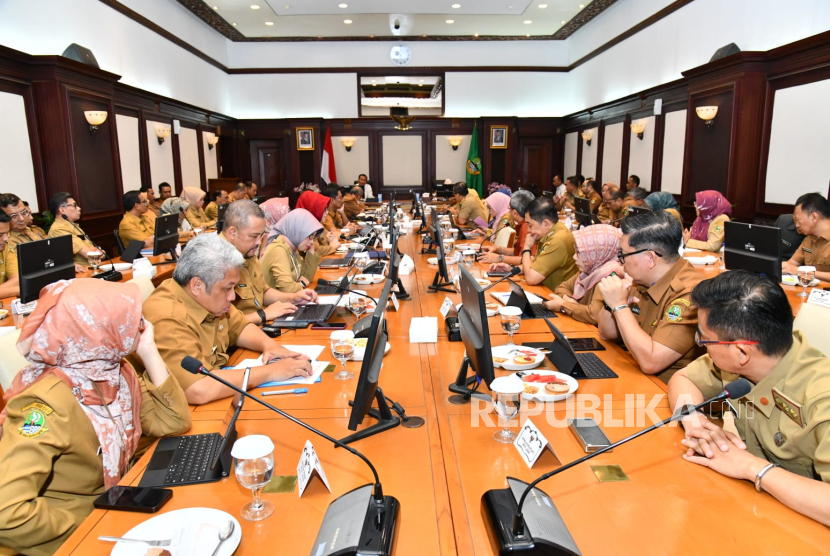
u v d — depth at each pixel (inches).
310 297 107.7
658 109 282.4
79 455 50.4
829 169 186.7
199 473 48.0
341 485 46.2
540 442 48.3
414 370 72.3
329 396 64.5
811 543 38.1
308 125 415.2
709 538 38.8
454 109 424.2
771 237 112.7
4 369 66.4
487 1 313.7
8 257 144.6
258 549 38.4
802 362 47.3
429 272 143.4
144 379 56.9
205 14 346.0
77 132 217.5
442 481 46.6
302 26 374.9
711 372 59.2
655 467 48.1
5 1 191.8
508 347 75.7
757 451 52.9
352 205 322.7
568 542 37.4
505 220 197.3
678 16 269.0
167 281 70.1
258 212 97.8
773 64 208.8
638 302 79.8
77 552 38.2
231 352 82.9
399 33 397.1
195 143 352.5
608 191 270.2
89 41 233.5
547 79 422.0
